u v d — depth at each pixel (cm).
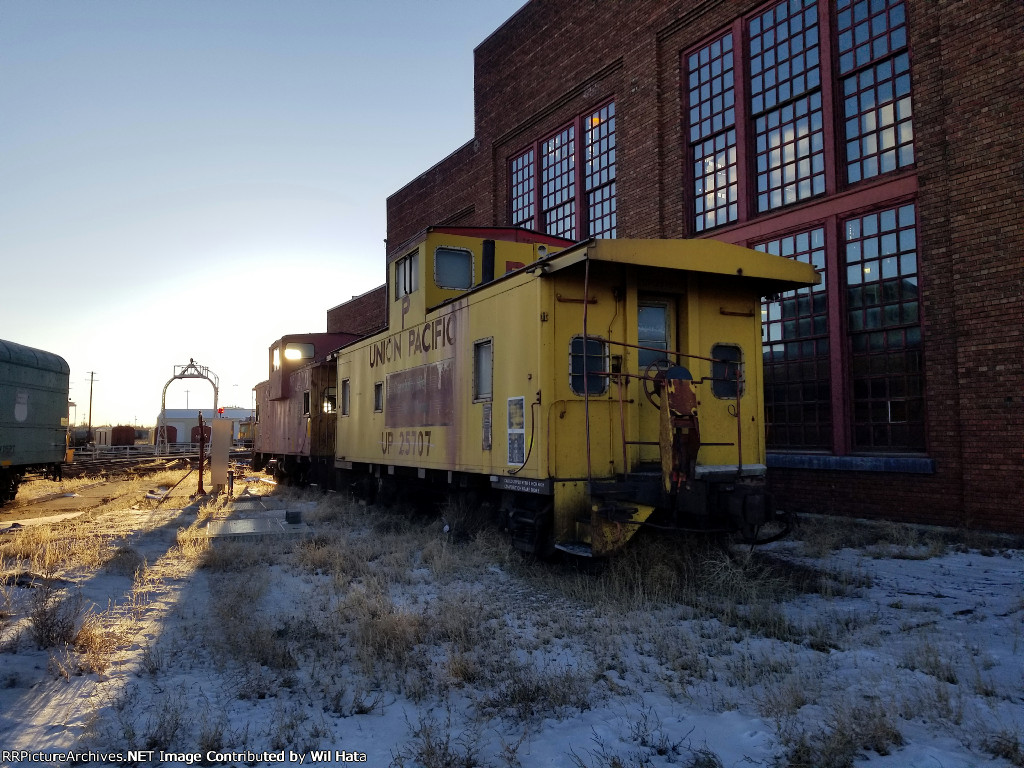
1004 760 319
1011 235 869
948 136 939
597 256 680
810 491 1109
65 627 509
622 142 1521
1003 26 884
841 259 1096
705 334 794
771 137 1227
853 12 1093
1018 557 770
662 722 379
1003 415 867
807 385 1141
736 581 644
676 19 1389
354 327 2939
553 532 737
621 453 745
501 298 820
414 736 361
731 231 1273
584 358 677
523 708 395
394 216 2645
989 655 461
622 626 556
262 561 848
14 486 1627
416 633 531
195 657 485
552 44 1764
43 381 1720
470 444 887
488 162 2034
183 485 2159
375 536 1020
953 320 935
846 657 472
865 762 325
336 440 1527
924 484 959
